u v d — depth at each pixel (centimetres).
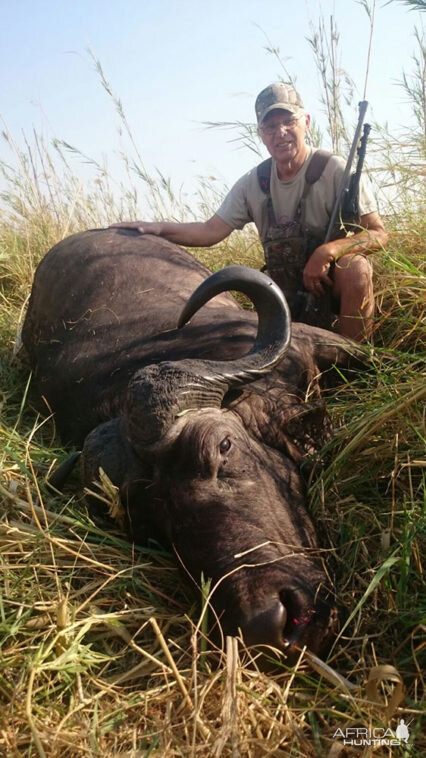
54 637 129
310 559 136
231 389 159
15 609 137
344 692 118
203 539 137
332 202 225
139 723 115
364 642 122
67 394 201
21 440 190
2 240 352
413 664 122
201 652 124
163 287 212
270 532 136
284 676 124
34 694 120
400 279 208
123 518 151
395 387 161
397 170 217
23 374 251
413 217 240
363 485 158
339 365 192
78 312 217
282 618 124
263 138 225
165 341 188
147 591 141
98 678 124
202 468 141
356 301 210
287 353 168
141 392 143
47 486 175
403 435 155
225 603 129
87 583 145
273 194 232
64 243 251
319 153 227
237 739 106
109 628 134
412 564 133
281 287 231
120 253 230
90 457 155
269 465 149
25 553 148
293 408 161
